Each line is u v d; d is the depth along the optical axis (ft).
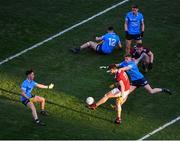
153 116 179.22
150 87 185.16
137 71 182.39
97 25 225.56
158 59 206.18
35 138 161.17
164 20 228.43
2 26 223.92
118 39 208.54
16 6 237.04
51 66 202.28
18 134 162.50
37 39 216.95
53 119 173.58
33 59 205.87
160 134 170.60
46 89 189.88
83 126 171.32
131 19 204.33
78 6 237.66
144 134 170.19
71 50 209.46
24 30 221.87
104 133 168.25
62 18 229.45
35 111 169.58
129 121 176.55
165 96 188.75
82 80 195.31
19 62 203.92
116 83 178.91
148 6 237.45
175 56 208.03
